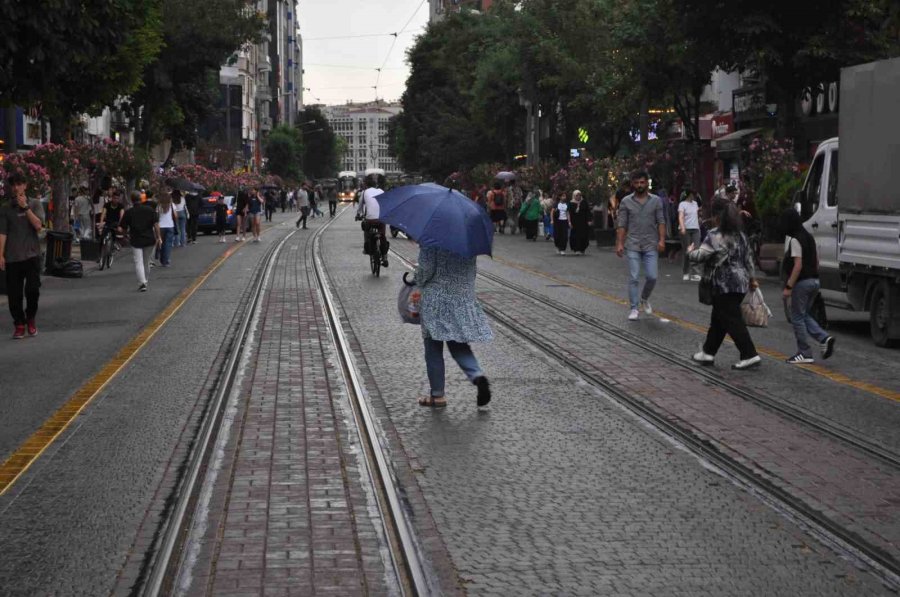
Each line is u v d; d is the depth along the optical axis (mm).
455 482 7859
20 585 5797
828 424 9727
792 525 6922
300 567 6035
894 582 5914
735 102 42531
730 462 8445
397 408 10500
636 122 48875
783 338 15484
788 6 29000
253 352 13977
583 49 52625
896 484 7836
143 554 6270
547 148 67938
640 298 18219
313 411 10305
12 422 9906
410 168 107375
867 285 15453
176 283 24188
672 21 30703
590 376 12180
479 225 10117
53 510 7148
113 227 29625
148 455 8609
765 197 26172
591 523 6918
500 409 10469
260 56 140500
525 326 16422
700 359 12961
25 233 15539
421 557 6223
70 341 15109
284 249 36531
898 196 14188
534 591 5711
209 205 48562
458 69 86750
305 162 174250
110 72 21078
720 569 6082
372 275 25953
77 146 33375
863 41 29234
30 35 17453
